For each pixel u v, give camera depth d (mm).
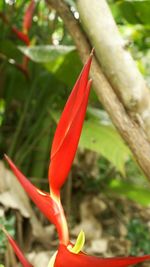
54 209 425
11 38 1064
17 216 873
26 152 995
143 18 971
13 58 963
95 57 601
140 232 1071
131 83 570
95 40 596
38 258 845
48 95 1021
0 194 833
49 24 1095
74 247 406
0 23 999
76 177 1116
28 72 990
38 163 1031
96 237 1014
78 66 857
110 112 581
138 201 1129
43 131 1011
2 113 1165
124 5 960
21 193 873
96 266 397
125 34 1202
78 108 413
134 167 1222
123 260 395
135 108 564
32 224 875
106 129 889
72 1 756
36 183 1003
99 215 1105
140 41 1186
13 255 812
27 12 975
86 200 1097
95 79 592
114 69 579
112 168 1154
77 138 417
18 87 1075
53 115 892
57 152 421
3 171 858
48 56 819
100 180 1131
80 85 415
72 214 1071
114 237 1081
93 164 1137
